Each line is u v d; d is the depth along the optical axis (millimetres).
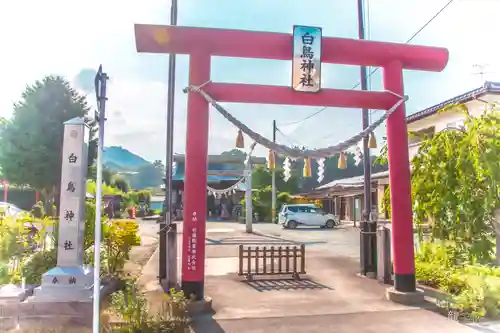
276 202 35469
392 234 7637
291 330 5805
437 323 6051
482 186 8094
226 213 37281
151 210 42062
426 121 18766
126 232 9219
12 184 25859
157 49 6984
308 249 14953
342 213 33656
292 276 9672
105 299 6938
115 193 34906
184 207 6930
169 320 5641
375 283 8930
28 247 9211
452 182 8461
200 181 6898
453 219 8508
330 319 6293
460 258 8602
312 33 7254
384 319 6281
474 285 6762
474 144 8031
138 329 5383
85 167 7316
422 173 9141
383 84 7852
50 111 25016
